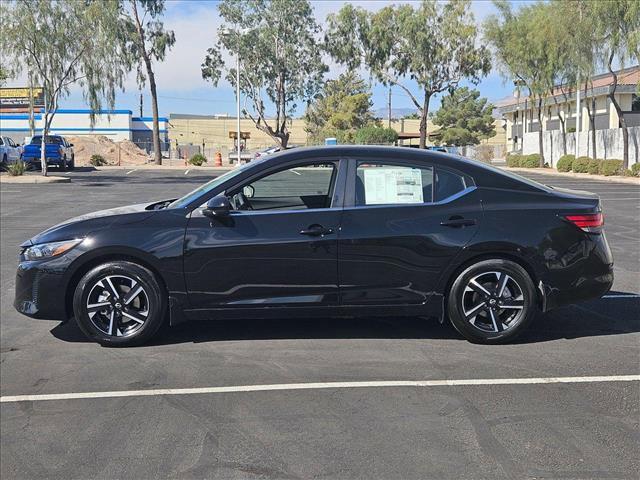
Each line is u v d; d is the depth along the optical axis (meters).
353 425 4.39
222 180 6.11
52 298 5.95
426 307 5.99
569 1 33.81
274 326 6.67
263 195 6.12
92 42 31.44
